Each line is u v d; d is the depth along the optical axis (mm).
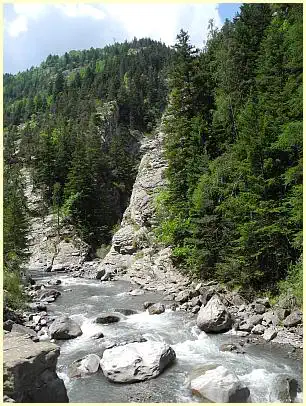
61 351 17156
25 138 97188
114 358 14922
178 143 35562
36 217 64562
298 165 22031
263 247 22625
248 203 24141
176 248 31734
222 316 19453
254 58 36344
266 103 27250
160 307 23312
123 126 101625
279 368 15148
